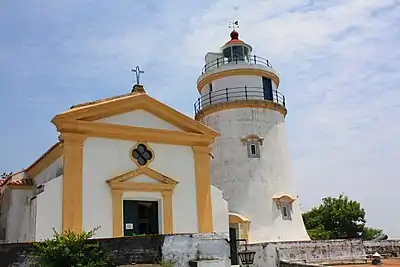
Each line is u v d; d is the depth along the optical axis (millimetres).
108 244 14680
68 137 18812
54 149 19703
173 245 15117
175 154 21172
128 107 20469
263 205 31562
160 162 20672
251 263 26688
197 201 21078
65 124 18859
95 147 19344
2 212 23453
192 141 21688
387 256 31344
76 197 18438
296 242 26828
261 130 33188
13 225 21812
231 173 32281
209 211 21188
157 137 20797
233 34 37625
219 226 21422
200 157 21703
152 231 19984
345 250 28375
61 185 18422
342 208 50906
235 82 34219
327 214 51219
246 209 31312
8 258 14609
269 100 34281
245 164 32312
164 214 20062
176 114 21406
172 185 20531
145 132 20484
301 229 32938
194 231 20625
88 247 14453
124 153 19906
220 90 34469
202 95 36500
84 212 18484
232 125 33188
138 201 20062
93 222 18547
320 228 47562
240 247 27953
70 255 14094
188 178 21188
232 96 33906
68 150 18734
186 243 15344
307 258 26422
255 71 34344
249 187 31859
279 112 34625
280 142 33906
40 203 17875
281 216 31859
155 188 20094
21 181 22953
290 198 32500
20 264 14359
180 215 20484
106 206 18953
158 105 21078
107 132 19656
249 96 33719
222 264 15609
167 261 14797
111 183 19172
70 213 18172
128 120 20375
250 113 33344
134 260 14633
